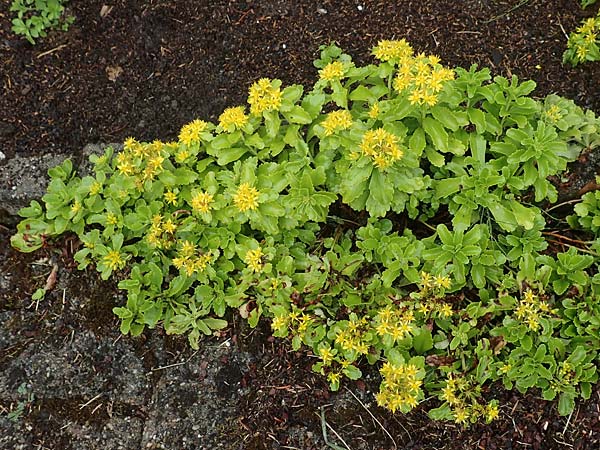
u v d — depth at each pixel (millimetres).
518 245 438
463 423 443
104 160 467
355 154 414
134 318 459
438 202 446
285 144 448
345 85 449
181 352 474
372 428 449
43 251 499
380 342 434
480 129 430
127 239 465
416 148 421
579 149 458
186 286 453
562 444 443
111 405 465
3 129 519
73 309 487
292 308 433
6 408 465
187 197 446
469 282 456
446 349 434
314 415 454
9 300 492
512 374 417
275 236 450
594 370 416
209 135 441
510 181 431
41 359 476
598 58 494
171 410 460
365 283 447
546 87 512
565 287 430
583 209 441
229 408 459
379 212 428
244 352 469
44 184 503
